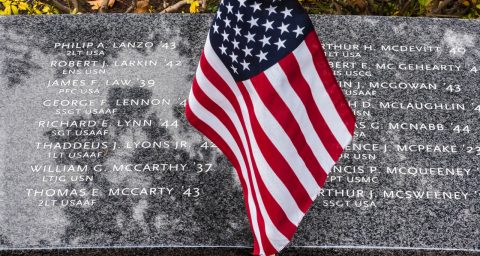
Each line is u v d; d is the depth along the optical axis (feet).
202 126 9.05
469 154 10.73
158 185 10.53
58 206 10.32
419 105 11.32
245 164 8.86
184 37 12.41
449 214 10.13
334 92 7.66
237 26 7.71
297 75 7.68
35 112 11.37
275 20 7.57
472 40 12.22
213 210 10.27
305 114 7.82
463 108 11.28
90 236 10.05
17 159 10.82
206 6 16.06
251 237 9.96
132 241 9.99
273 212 8.30
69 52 12.17
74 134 11.08
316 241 9.91
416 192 10.35
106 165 10.73
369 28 12.41
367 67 11.85
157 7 16.49
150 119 11.27
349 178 10.49
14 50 12.19
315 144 7.97
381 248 9.85
